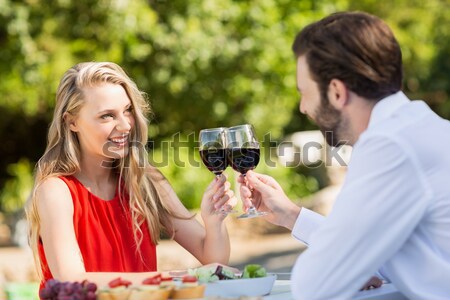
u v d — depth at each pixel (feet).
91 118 10.57
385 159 7.73
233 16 38.01
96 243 10.62
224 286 8.70
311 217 9.40
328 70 7.99
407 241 8.02
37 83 37.60
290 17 39.29
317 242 7.88
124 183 11.12
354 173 7.86
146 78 39.14
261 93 39.91
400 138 7.78
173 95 40.42
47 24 37.32
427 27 46.98
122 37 36.76
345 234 7.72
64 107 10.71
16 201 41.06
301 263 7.97
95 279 9.52
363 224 7.68
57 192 10.36
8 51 37.76
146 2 38.17
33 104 37.99
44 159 10.82
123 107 10.73
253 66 39.06
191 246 11.37
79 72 10.68
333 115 8.16
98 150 10.65
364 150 7.84
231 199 10.84
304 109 8.36
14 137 50.85
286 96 40.14
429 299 7.97
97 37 37.52
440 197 7.83
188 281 8.33
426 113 8.10
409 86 52.85
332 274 7.78
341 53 7.93
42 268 10.57
